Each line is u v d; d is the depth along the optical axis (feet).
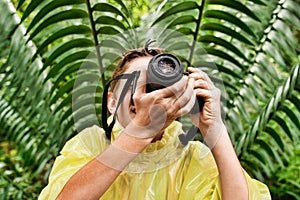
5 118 6.65
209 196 3.12
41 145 6.13
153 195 3.03
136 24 6.39
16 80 5.95
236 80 5.89
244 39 5.26
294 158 7.63
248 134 5.48
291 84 5.22
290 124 6.98
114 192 3.05
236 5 5.00
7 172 7.41
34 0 4.79
